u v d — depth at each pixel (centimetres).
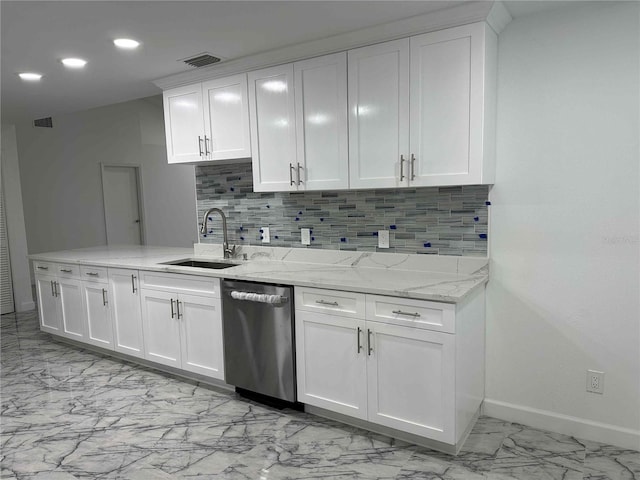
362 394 235
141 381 319
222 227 363
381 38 241
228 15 219
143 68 303
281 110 283
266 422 256
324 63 262
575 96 222
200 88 318
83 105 416
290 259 323
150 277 320
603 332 226
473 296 230
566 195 229
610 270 222
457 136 226
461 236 258
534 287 241
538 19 227
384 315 222
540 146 233
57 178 665
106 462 220
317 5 209
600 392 229
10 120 494
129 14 214
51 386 312
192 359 306
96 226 719
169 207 829
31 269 648
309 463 215
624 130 213
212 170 363
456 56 222
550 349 240
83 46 258
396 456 220
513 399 252
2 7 202
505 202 244
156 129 805
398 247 279
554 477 201
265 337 266
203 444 234
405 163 241
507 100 238
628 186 215
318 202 308
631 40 209
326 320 242
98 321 362
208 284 289
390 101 242
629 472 204
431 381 212
